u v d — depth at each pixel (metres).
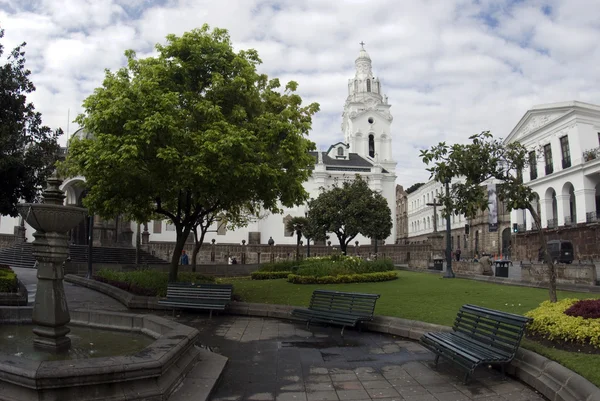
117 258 31.58
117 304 13.91
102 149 11.49
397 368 7.05
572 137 37.31
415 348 8.30
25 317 8.56
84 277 20.33
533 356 6.31
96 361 5.15
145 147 11.34
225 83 13.12
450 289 14.99
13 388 4.80
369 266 20.44
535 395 5.80
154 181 12.33
